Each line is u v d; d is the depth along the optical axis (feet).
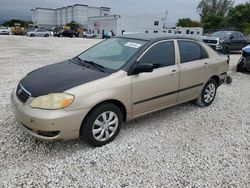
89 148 11.51
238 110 17.62
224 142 12.77
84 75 11.58
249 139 13.26
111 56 13.52
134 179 9.60
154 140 12.57
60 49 56.90
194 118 15.66
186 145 12.26
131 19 197.16
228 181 9.75
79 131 10.82
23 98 10.88
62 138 10.41
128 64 12.23
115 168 10.20
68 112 10.19
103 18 208.95
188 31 173.78
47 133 10.18
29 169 9.86
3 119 13.98
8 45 63.87
